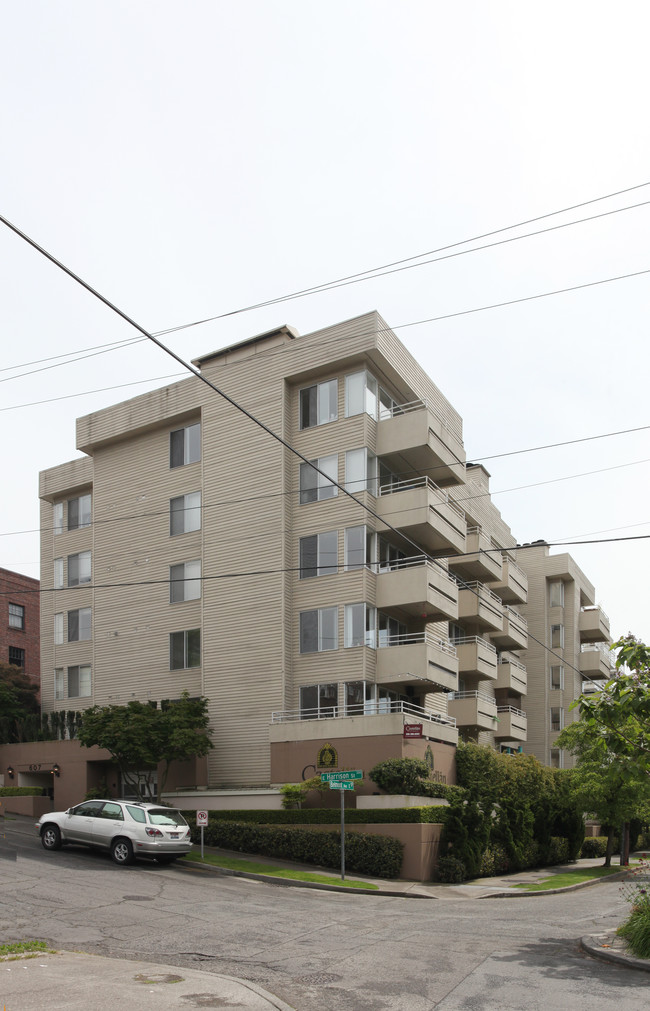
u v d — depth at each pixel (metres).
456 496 44.09
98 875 21.05
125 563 39.47
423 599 31.97
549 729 53.78
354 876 25.39
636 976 11.85
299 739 31.42
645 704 13.84
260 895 20.25
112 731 31.33
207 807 32.03
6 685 40.00
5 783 38.06
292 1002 10.34
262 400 35.81
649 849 53.12
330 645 32.75
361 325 33.81
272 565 34.19
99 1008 9.11
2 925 14.48
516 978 11.66
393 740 29.66
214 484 36.56
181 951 13.27
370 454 33.75
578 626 57.31
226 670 34.41
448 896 23.00
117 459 40.94
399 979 11.58
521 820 31.66
